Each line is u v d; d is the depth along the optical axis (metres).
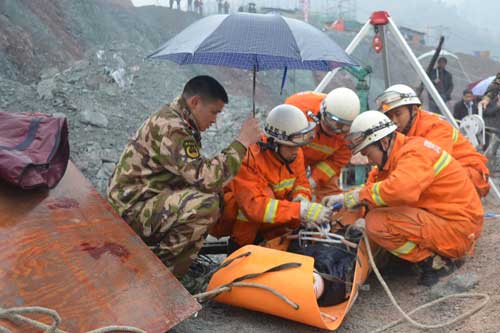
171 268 3.44
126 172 3.48
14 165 2.85
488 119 8.63
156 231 3.41
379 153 3.66
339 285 3.46
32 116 3.29
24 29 14.46
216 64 4.24
